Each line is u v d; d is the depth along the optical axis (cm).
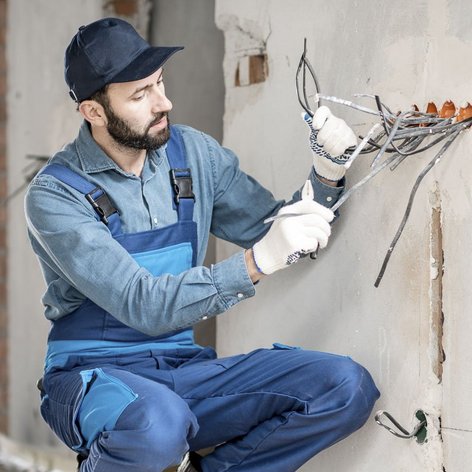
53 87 940
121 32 512
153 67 502
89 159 524
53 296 532
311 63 569
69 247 501
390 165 510
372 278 528
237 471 505
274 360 512
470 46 461
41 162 962
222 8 652
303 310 582
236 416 506
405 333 506
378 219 522
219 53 773
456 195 473
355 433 539
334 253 556
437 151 484
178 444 470
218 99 773
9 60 1020
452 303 480
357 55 535
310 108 570
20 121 1003
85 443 489
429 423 492
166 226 531
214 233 581
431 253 490
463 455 475
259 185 574
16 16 1005
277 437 494
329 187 533
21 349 1017
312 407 487
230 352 650
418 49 493
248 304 630
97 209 516
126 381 486
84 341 525
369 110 479
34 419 995
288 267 593
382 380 522
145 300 488
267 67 615
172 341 536
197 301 485
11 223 1026
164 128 518
